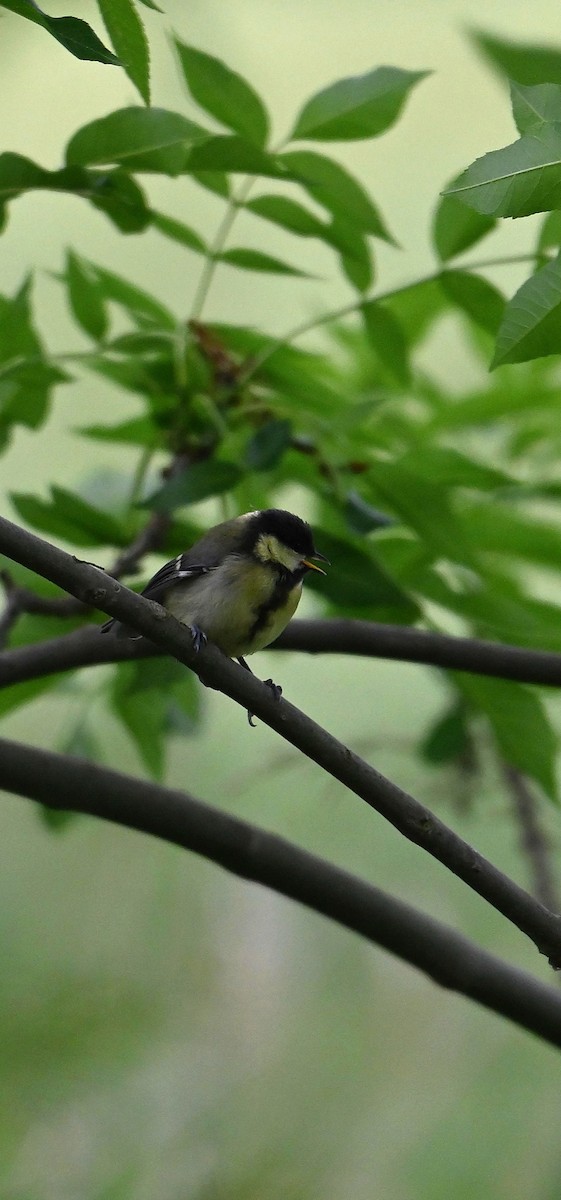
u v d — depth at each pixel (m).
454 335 12.51
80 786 6.53
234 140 6.46
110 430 8.75
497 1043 11.98
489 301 7.65
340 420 7.91
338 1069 11.90
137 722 9.23
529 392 9.25
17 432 12.55
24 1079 11.43
